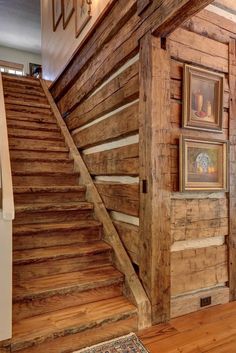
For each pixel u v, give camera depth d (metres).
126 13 2.20
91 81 2.99
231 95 2.33
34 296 1.85
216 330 1.91
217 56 2.25
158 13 1.83
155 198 1.94
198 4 1.57
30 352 1.61
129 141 2.35
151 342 1.76
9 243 1.59
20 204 2.64
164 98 1.97
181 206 2.09
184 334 1.86
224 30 2.28
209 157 2.18
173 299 2.08
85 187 3.02
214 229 2.26
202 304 2.20
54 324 1.75
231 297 2.35
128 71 2.27
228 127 2.33
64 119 4.14
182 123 2.07
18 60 8.22
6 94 4.22
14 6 6.17
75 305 1.98
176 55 2.04
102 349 1.69
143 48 2.01
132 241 2.26
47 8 5.34
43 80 4.98
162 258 1.98
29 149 3.31
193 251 2.16
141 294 1.99
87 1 3.28
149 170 1.95
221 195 2.31
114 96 2.51
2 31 7.19
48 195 2.84
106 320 1.82
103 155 2.84
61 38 4.45
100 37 2.71
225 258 2.34
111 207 2.64
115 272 2.21
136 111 2.17
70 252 2.26
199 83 2.13
